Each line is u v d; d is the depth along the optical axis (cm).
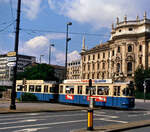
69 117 1552
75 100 2878
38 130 1021
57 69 14338
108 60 6888
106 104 2597
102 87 2675
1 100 3108
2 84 7481
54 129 1059
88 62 7881
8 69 14288
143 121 1400
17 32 1900
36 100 3297
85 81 2803
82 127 1137
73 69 13338
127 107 2448
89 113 1013
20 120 1332
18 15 1911
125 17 6147
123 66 6034
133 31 6012
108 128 1064
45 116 1573
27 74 6456
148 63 5784
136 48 5991
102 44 7662
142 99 5444
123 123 1299
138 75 5394
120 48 6178
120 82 2552
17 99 3366
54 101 3178
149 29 5878
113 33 6788
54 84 3192
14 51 1881
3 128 1053
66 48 3266
